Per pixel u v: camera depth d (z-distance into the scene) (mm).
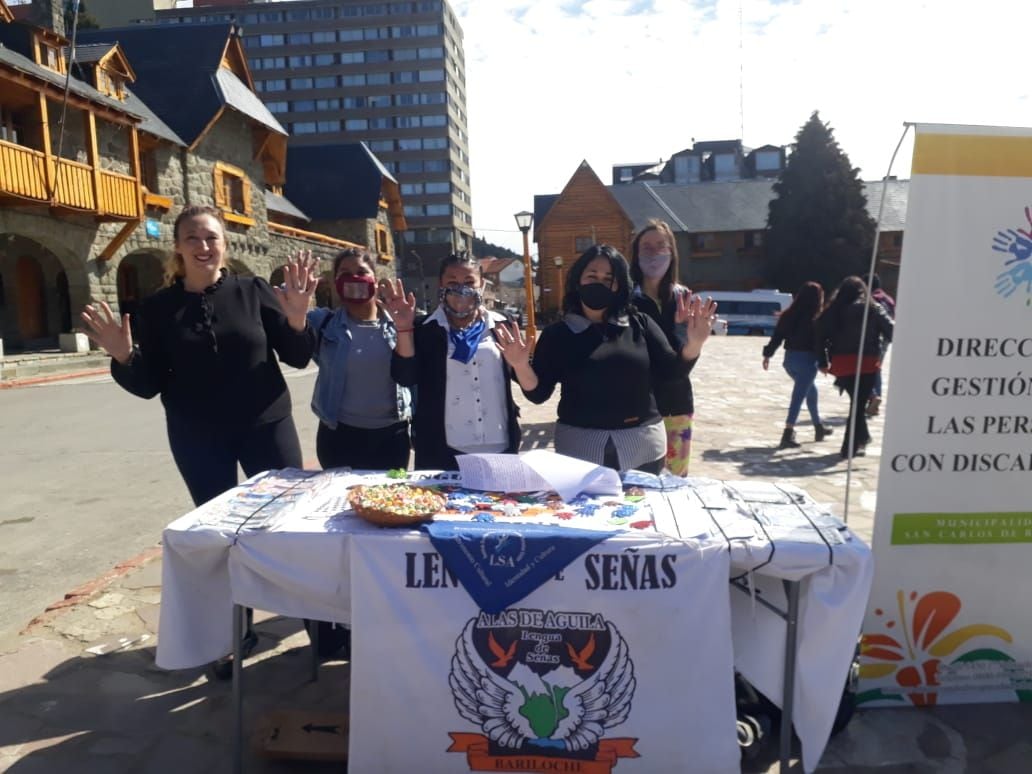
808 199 43281
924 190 2643
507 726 2268
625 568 2227
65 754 2691
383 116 93938
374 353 3500
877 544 2836
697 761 2234
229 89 24984
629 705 2246
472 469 2752
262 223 27812
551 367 3215
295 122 94250
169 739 2777
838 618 2225
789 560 2205
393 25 93250
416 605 2264
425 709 2273
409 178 94250
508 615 2254
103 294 19703
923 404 2758
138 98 23875
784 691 2324
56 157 16609
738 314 32969
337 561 2303
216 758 2662
